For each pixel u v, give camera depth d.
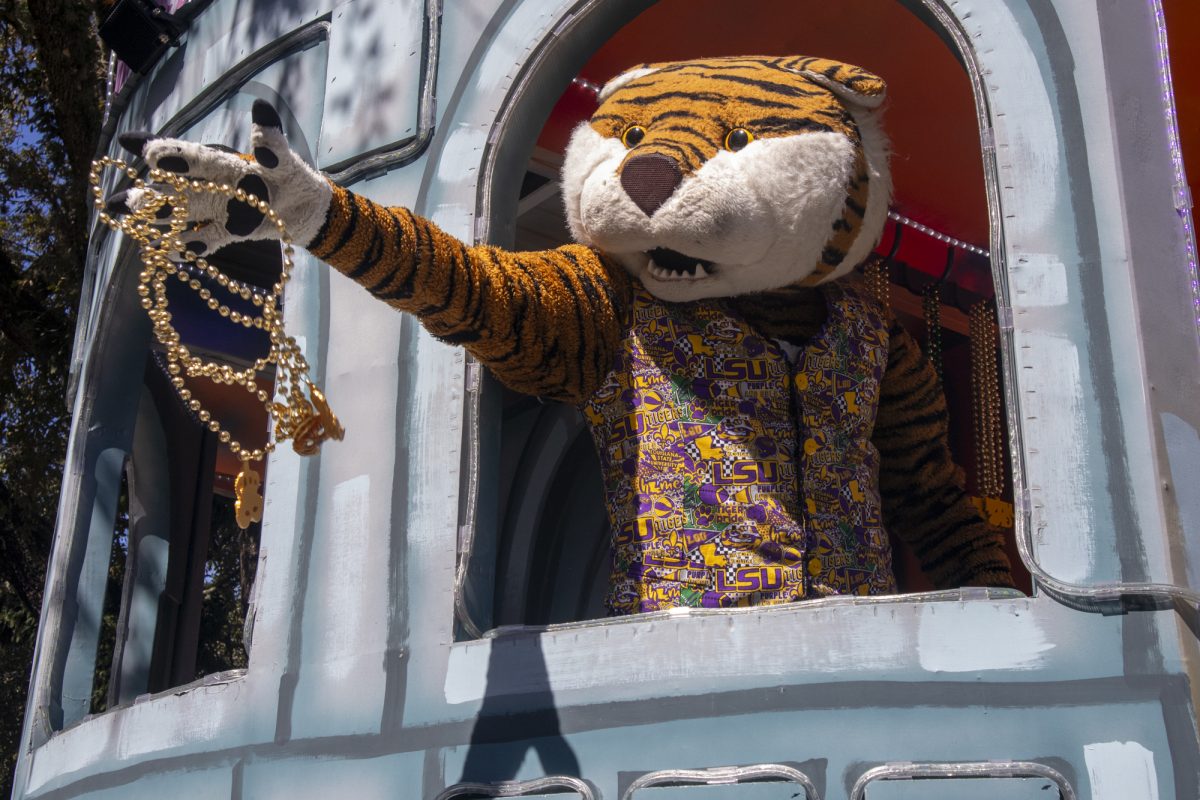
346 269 3.11
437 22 4.35
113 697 5.88
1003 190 3.42
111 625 10.21
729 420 3.53
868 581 3.58
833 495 3.59
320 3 4.72
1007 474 5.36
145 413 6.20
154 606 6.04
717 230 3.37
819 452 3.60
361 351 4.09
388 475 3.87
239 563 11.73
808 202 3.47
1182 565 3.04
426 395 3.90
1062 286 3.31
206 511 6.32
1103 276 3.29
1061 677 2.98
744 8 4.58
